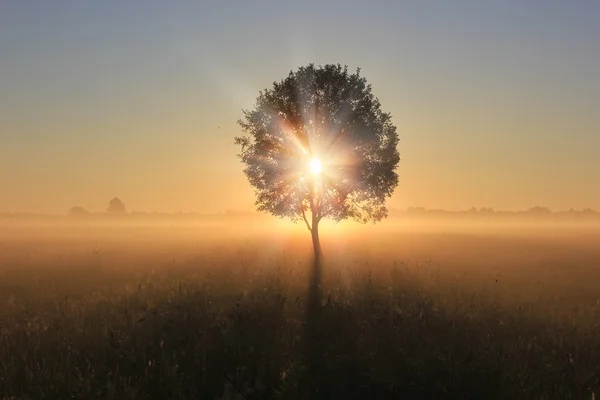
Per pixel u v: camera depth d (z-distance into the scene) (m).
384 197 40.34
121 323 15.99
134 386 11.92
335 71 39.59
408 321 15.95
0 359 13.23
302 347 14.07
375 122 39.59
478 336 15.23
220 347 13.66
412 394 11.81
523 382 12.12
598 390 11.84
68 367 12.63
